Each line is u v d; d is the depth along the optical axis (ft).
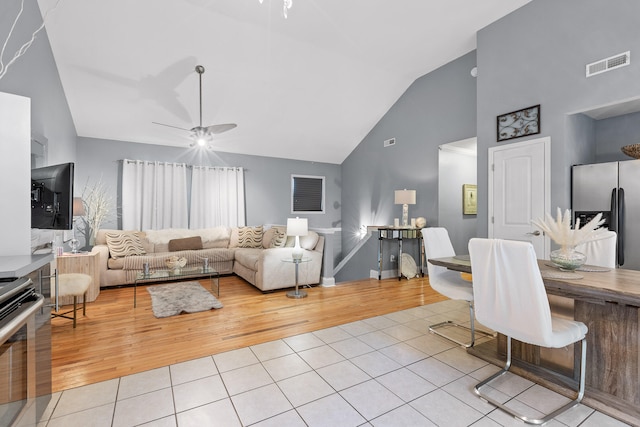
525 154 11.89
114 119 16.87
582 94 10.37
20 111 5.85
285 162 24.03
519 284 5.36
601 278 5.86
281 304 12.14
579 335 5.55
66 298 11.82
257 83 16.34
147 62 13.85
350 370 7.08
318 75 16.74
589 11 10.22
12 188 5.73
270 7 12.00
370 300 12.75
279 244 16.31
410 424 5.30
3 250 5.63
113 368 7.13
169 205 19.43
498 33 12.85
